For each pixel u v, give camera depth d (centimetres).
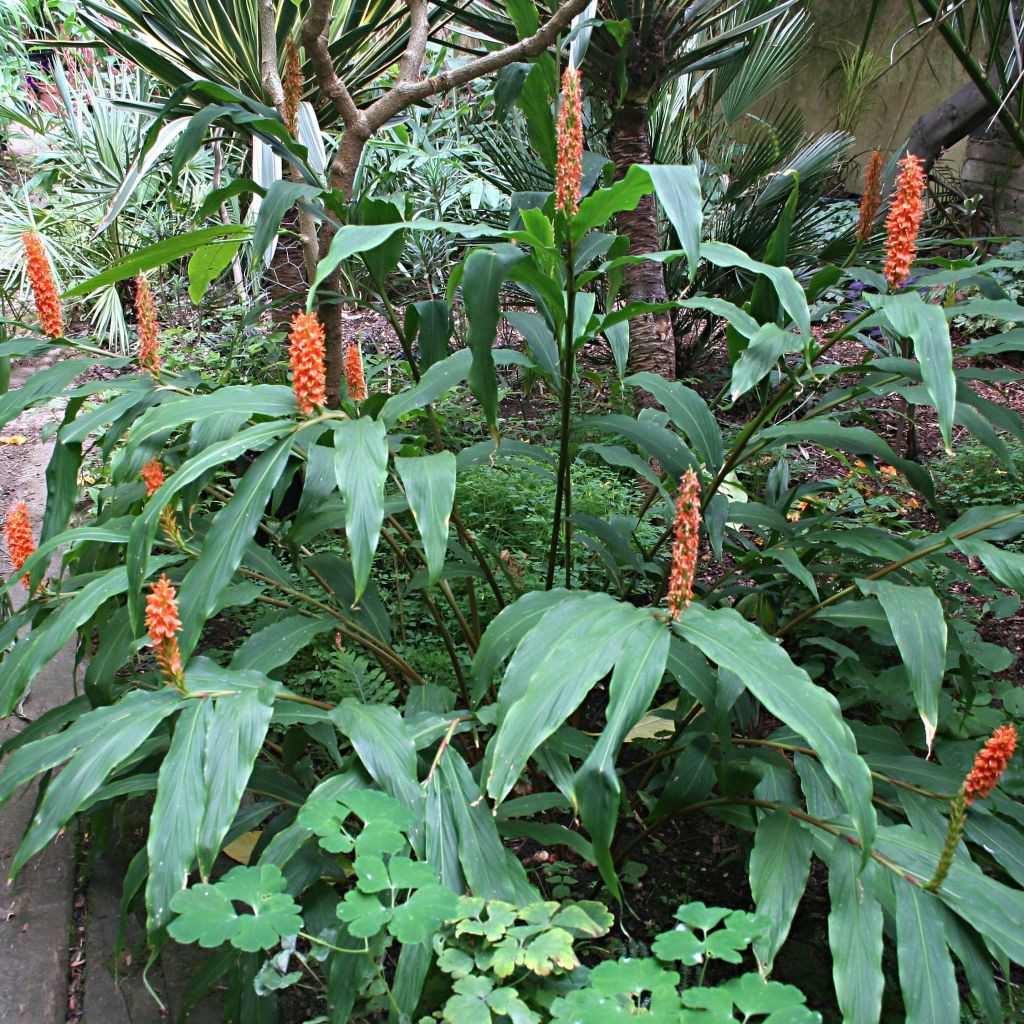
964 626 219
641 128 370
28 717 245
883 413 425
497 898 140
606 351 493
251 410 155
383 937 140
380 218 177
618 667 131
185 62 330
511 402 447
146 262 190
